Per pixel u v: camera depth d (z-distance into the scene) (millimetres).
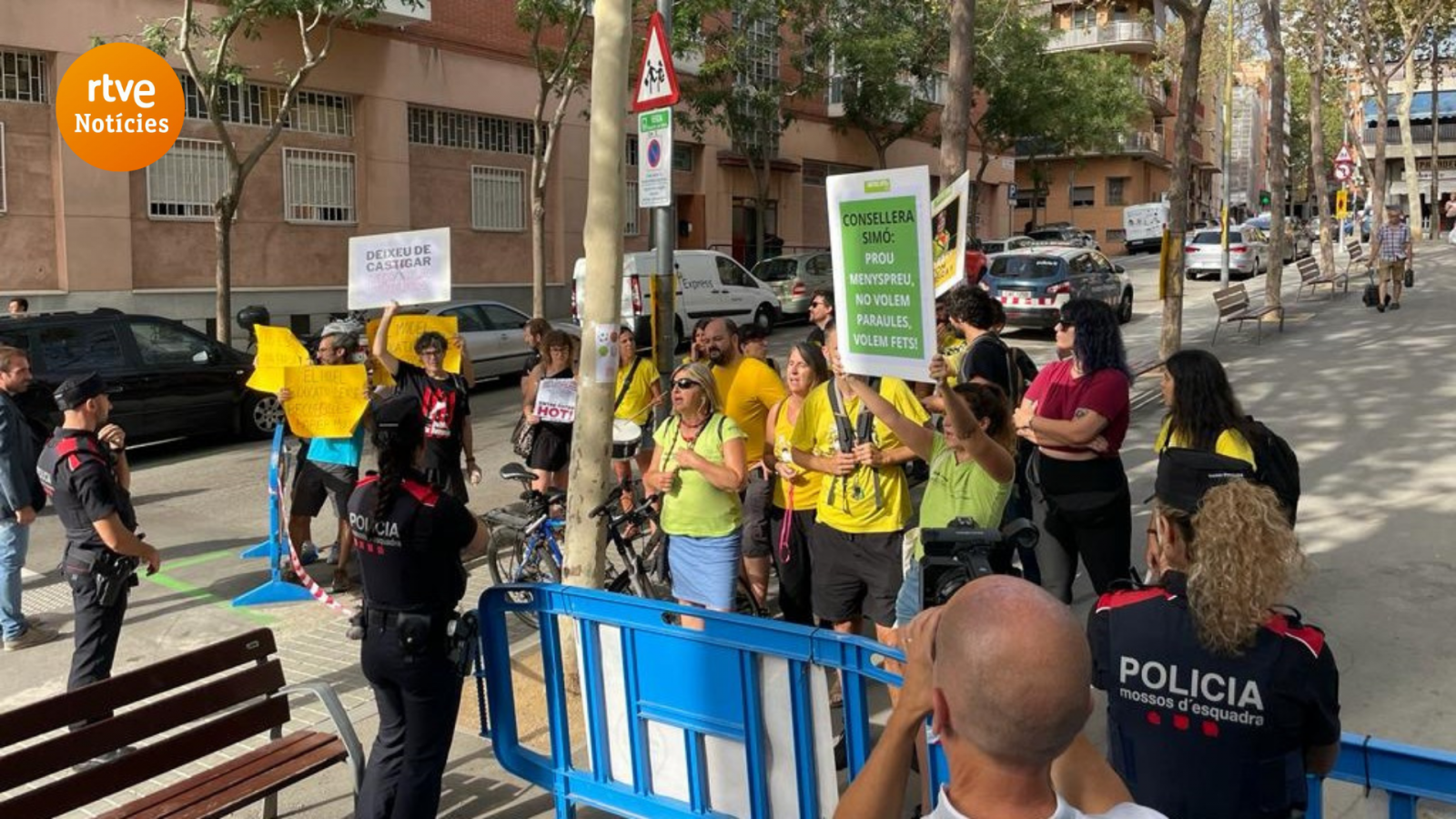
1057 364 5270
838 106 33375
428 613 3801
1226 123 26062
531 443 7887
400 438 3797
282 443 7828
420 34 21188
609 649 3910
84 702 3598
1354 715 4809
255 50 18641
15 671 6102
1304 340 15820
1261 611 2367
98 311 12023
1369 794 2686
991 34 20266
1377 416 10562
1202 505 2500
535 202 18703
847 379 4520
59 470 4863
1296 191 70500
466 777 4625
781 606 5781
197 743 3875
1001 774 1636
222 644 3992
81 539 4961
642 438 7438
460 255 22719
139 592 7492
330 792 4586
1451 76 62750
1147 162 57000
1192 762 2430
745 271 21734
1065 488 5094
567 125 24438
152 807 3701
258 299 19062
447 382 7625
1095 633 2609
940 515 4480
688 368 5316
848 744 3328
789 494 5578
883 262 4168
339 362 7398
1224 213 24781
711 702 3631
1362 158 37406
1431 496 8039
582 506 5109
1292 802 2391
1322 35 24953
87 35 16609
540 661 5867
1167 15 57250
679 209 28938
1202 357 4297
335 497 7539
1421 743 4520
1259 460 4191
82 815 4559
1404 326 16422
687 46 18781
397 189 21047
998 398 4488
